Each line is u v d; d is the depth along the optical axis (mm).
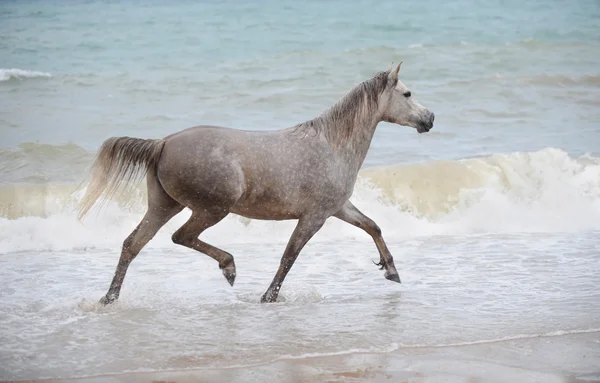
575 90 22984
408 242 11797
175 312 8141
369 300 8695
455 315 8117
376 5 42594
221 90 21953
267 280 9609
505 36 33312
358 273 9969
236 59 26906
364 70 25250
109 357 6746
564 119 19625
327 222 12391
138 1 41281
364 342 7242
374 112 8656
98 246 11430
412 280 9609
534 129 18531
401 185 13766
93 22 33938
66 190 12953
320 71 24938
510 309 8320
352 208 9109
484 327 7719
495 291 9055
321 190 8328
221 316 8023
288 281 9562
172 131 17469
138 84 22438
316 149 8297
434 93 22281
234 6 40594
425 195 13648
